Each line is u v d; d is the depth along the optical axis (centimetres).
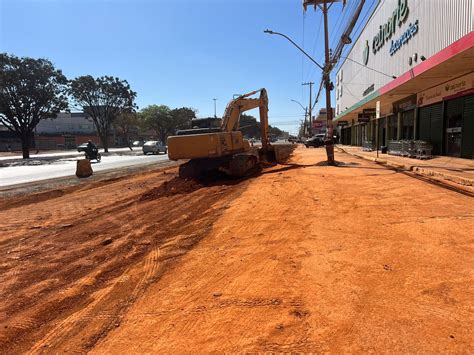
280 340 327
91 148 3089
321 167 1756
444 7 1734
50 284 528
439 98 1955
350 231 636
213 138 1531
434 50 1848
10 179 1936
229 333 346
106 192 1416
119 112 5944
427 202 819
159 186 1453
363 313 361
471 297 379
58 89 4428
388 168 1594
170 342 341
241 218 800
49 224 907
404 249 530
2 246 736
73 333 380
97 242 727
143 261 589
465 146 1712
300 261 513
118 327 382
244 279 470
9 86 3997
